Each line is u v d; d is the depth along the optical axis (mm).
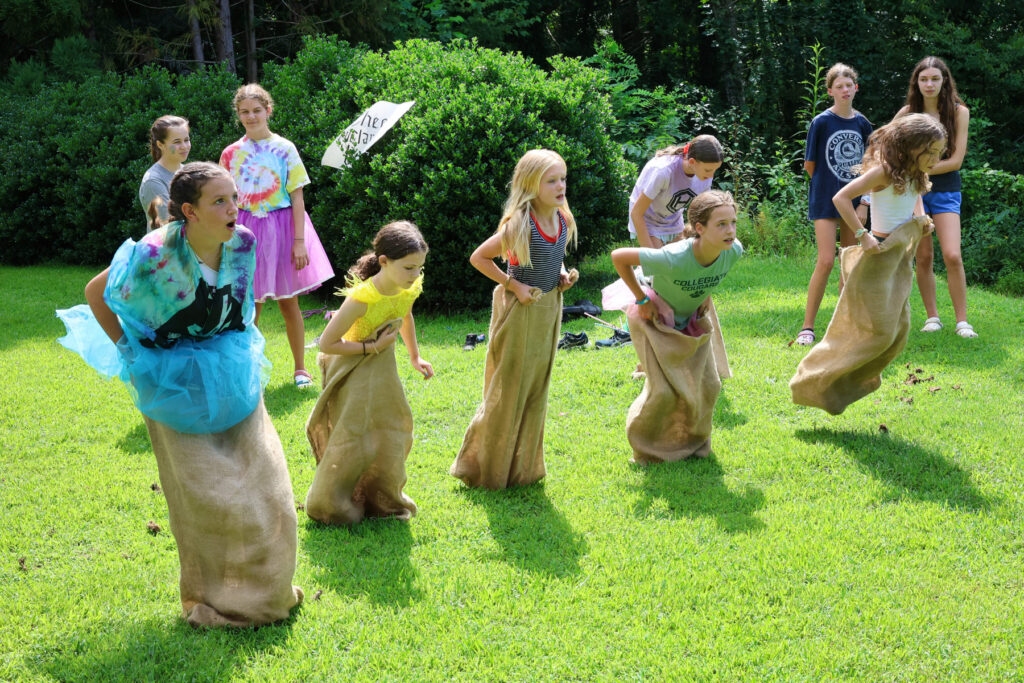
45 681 3238
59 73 13453
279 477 3557
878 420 5723
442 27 17453
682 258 4797
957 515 4461
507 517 4531
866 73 17500
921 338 7355
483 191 8453
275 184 6547
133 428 5785
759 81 16984
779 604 3717
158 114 11508
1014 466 4992
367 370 4277
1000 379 6387
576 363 6965
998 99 17984
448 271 8688
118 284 3291
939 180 7422
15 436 5598
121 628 3537
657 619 3590
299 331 6664
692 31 19469
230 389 3445
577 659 3336
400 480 4418
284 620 3580
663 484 4895
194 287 3381
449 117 8773
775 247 11695
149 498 4742
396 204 8555
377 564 4027
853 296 5324
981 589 3791
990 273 12117
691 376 5070
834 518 4449
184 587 3559
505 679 3244
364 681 3223
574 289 9711
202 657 3334
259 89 6574
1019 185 13289
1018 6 18391
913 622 3547
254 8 16578
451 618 3596
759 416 5891
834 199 5250
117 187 11281
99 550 4184
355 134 8812
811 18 17391
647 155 14773
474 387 6480
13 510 4582
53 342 7727
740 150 16234
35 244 12094
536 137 8766
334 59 10391
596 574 3934
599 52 16328
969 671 3268
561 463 5242
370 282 4148
